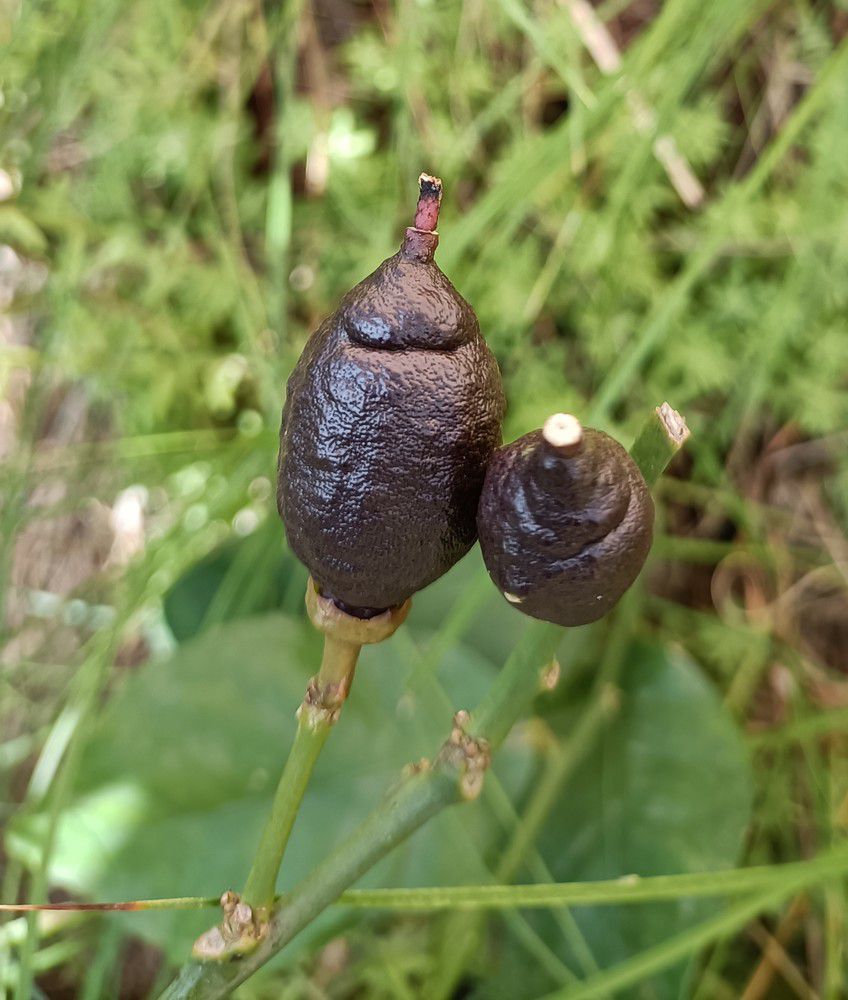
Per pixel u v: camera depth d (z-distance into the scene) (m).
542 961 0.21
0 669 0.25
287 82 0.24
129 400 0.27
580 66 0.26
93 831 0.19
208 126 0.25
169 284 0.25
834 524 0.28
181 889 0.18
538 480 0.10
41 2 0.20
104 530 0.28
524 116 0.26
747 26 0.26
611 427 0.24
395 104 0.26
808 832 0.25
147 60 0.25
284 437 0.10
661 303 0.22
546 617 0.10
